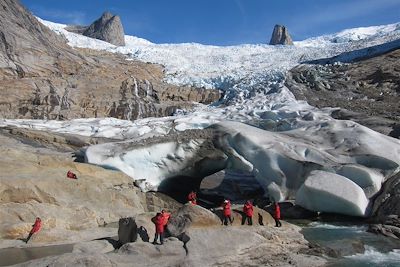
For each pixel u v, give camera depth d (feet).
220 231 45.39
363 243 51.55
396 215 60.80
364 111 134.21
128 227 47.44
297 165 73.87
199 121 131.13
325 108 131.44
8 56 168.66
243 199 90.89
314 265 43.09
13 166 67.97
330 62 207.51
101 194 69.87
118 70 201.77
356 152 74.02
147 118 161.27
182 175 88.94
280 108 138.31
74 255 40.19
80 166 76.64
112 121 147.33
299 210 69.51
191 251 42.14
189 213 46.85
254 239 45.96
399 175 66.44
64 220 60.80
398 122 107.45
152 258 41.29
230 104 171.53
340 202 65.21
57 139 112.88
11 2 184.34
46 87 166.81
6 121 138.21
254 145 78.84
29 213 58.90
